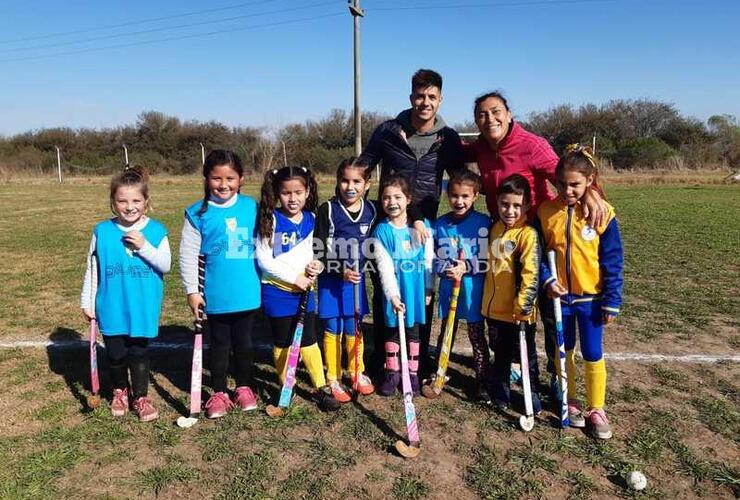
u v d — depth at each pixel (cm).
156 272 374
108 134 4519
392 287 379
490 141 388
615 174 3053
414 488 293
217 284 368
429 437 346
